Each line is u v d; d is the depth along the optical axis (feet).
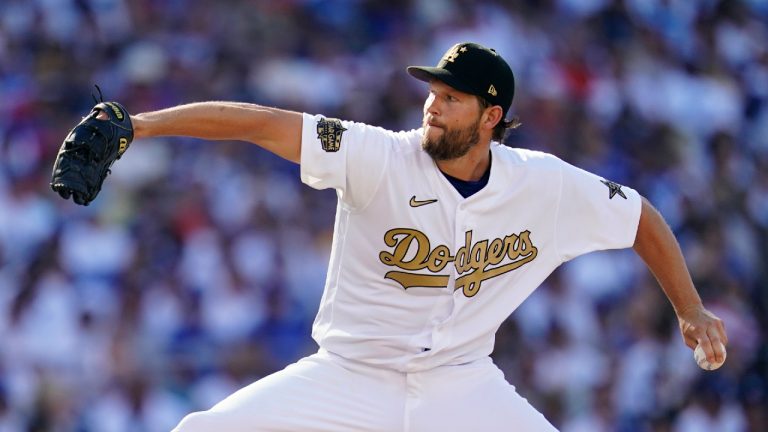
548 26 160.86
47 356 112.16
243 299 118.73
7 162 131.34
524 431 49.21
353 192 46.21
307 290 122.52
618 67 159.84
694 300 50.47
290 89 144.56
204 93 142.00
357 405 48.08
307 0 153.17
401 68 148.77
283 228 126.52
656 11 169.68
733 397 121.29
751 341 126.93
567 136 149.18
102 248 121.08
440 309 48.14
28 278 117.29
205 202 126.41
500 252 48.55
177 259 121.39
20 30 144.77
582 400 117.39
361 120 144.46
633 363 121.49
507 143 144.25
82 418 107.76
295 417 47.37
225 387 111.75
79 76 141.49
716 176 153.48
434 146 46.29
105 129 41.78
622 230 49.73
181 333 115.14
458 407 48.75
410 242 47.11
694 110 161.48
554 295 122.21
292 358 117.08
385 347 48.19
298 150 45.21
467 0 159.12
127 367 111.04
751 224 147.84
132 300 116.78
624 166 148.56
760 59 174.81
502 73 46.80
